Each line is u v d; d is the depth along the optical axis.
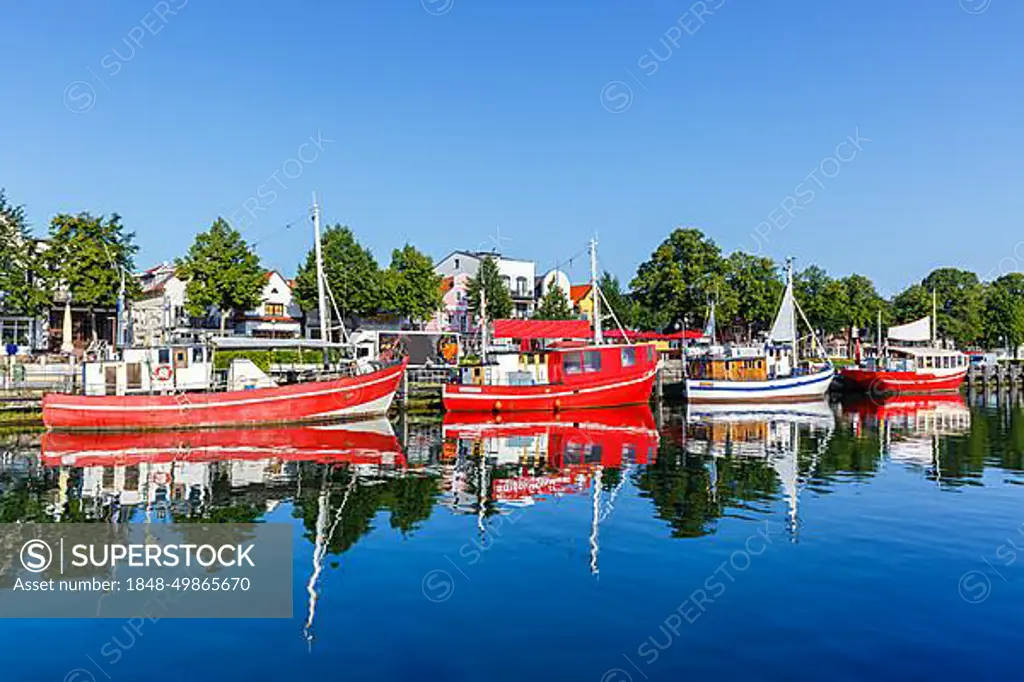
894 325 95.44
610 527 17.33
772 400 53.56
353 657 10.36
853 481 23.16
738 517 18.30
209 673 9.93
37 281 52.56
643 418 43.03
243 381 39.53
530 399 44.91
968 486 22.30
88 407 34.88
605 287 82.69
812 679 9.69
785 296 58.09
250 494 21.42
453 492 21.62
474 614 11.85
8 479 23.89
